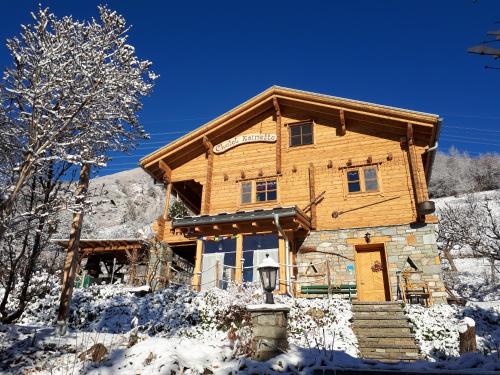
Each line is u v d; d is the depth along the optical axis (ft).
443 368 18.13
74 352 23.17
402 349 30.53
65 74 21.74
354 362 19.56
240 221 47.16
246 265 48.52
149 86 25.36
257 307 21.12
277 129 56.70
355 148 52.21
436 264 43.21
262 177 55.67
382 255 47.11
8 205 19.93
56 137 22.40
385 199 48.11
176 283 56.70
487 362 18.10
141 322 39.34
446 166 229.25
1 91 22.25
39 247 26.45
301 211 46.73
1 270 26.40
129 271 62.08
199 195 72.59
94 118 23.50
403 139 49.70
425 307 37.29
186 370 19.11
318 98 53.88
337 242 48.21
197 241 51.49
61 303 27.04
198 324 37.24
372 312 35.63
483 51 18.71
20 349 23.12
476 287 69.21
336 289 45.14
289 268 45.93
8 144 22.62
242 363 18.86
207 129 59.21
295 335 32.89
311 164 53.21
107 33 24.00
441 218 85.20
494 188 180.24
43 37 21.94
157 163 60.49
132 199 226.17
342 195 50.26
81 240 63.00
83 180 26.78
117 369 19.38
